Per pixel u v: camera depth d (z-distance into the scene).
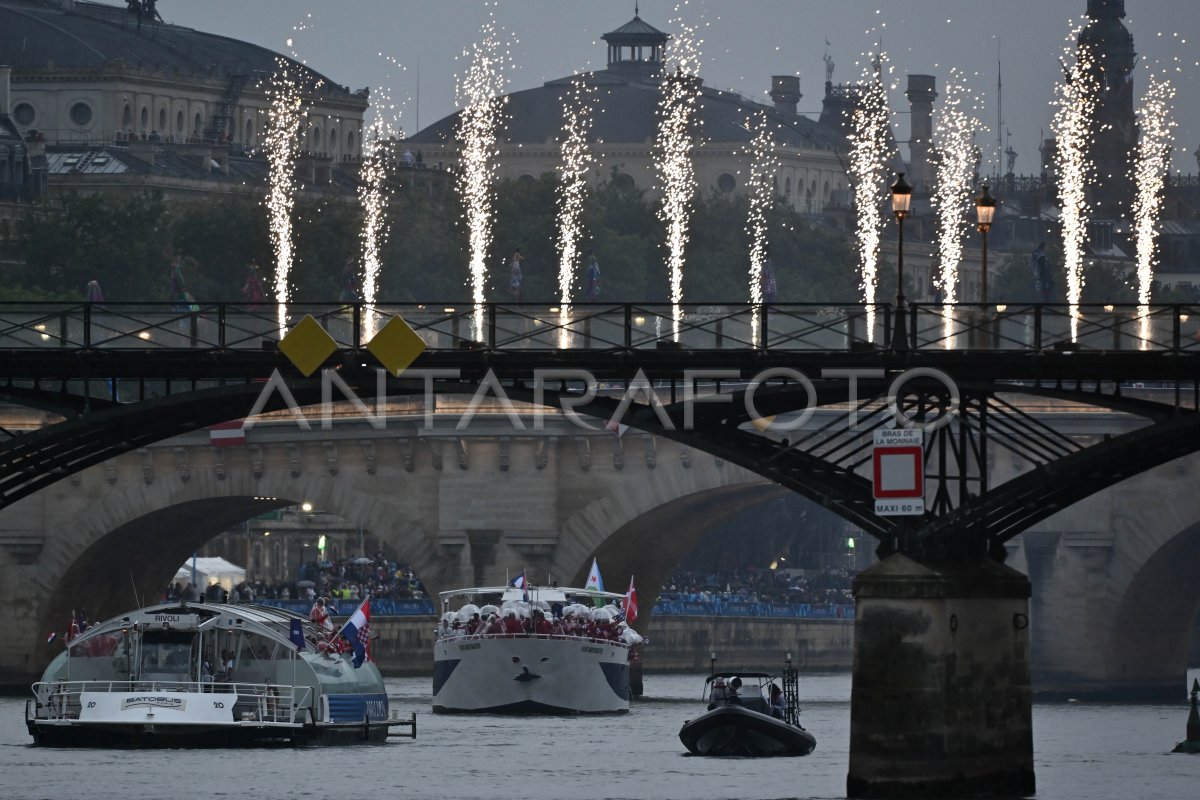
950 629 192.38
